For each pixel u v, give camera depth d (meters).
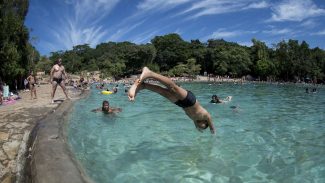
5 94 15.28
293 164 6.22
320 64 81.31
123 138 8.02
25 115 9.62
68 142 6.92
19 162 5.58
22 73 25.62
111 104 15.69
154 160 6.23
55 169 4.55
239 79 83.38
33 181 4.36
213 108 14.64
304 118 12.51
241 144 7.70
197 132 8.94
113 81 61.72
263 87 43.22
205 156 6.58
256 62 88.44
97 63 100.56
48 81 48.25
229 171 5.70
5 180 4.87
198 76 83.38
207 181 5.19
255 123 10.88
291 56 81.12
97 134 8.38
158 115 12.09
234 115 12.59
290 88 41.78
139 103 16.44
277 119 12.00
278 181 5.31
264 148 7.38
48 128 7.28
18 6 26.98
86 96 18.69
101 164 5.82
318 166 6.12
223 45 95.62
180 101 5.30
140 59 86.69
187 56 92.50
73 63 106.75
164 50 94.50
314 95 27.16
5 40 23.69
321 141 8.22
